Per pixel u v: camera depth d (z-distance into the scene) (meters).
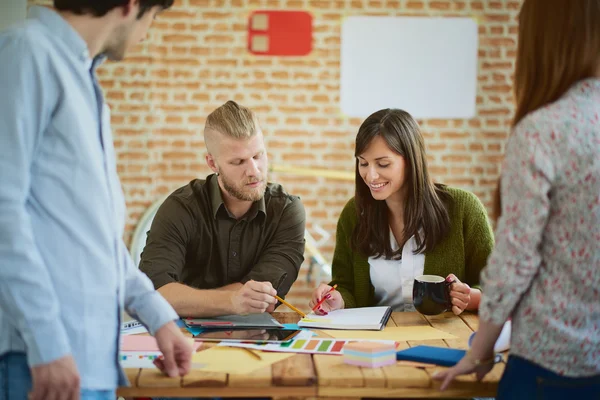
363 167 2.12
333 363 1.55
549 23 1.30
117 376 1.35
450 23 4.71
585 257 1.25
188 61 4.73
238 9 4.70
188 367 1.46
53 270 1.23
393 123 2.09
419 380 1.45
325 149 4.80
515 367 1.32
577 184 1.24
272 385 1.46
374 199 2.21
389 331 1.82
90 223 1.26
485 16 4.72
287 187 4.82
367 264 2.25
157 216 2.24
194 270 2.30
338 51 4.73
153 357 1.58
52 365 1.16
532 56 1.33
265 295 1.88
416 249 2.19
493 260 1.29
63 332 1.18
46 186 1.23
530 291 1.30
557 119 1.25
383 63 4.74
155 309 1.46
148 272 2.12
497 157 4.80
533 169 1.24
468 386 1.43
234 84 4.75
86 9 1.26
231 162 2.10
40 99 1.19
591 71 1.30
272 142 4.79
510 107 4.77
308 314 1.98
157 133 4.76
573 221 1.25
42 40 1.22
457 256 2.18
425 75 4.75
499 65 4.75
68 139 1.23
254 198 2.15
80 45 1.28
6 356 1.24
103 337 1.29
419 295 1.91
